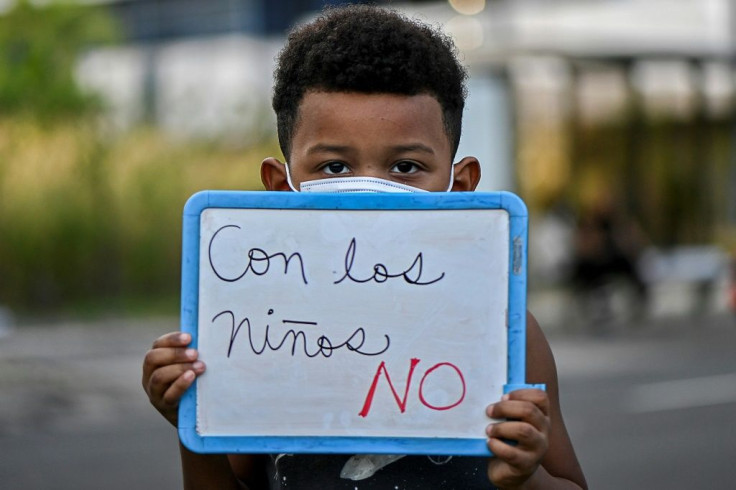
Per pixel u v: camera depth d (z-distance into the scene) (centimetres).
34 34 1722
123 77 1981
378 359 188
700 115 1978
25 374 1080
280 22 1842
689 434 810
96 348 1247
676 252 1956
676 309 1642
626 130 1933
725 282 1738
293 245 190
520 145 1808
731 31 1789
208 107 1767
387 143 195
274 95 213
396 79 195
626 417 877
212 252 189
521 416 180
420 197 189
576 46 1702
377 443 186
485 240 188
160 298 1639
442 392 186
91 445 783
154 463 721
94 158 1606
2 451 766
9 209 1552
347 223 190
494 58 1705
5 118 1634
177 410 190
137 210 1617
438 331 188
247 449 187
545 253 1823
